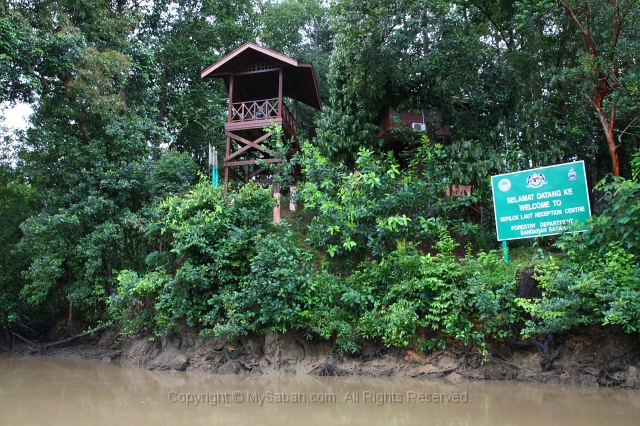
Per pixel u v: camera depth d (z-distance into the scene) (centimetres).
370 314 984
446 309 947
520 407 720
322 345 1040
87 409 724
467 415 679
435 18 1346
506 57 1414
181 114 2077
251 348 1060
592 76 1109
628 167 1384
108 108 1484
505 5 1519
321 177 1199
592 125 1347
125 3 1956
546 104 1372
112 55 1517
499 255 1116
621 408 707
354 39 1344
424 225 1083
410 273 1007
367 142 1441
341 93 1490
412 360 969
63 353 1341
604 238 931
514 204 1052
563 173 1012
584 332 893
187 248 1104
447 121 1449
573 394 802
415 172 1228
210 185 1229
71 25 1496
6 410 718
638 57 1088
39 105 1515
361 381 924
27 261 1470
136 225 1267
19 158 1547
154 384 916
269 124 1489
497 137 1309
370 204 1098
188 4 2147
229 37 2181
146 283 1090
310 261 1127
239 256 1103
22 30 1359
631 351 865
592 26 1236
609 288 845
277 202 1258
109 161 1484
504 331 916
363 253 1120
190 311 1071
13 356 1340
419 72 1392
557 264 938
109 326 1338
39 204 1504
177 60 2095
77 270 1367
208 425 636
